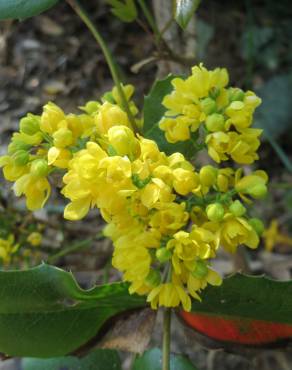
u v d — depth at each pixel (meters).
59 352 0.14
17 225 0.18
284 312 0.13
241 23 0.33
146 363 0.14
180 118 0.12
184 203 0.11
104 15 0.34
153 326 0.14
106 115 0.11
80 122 0.12
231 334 0.14
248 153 0.12
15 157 0.12
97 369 0.15
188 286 0.11
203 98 0.12
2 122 0.31
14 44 0.33
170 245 0.11
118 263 0.11
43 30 0.34
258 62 0.32
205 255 0.11
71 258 0.21
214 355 0.23
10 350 0.13
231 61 0.32
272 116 0.31
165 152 0.14
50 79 0.32
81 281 0.24
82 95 0.32
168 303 0.11
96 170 0.10
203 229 0.11
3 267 0.17
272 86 0.31
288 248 0.27
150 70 0.31
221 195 0.12
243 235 0.11
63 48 0.33
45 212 0.22
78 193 0.11
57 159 0.11
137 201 0.11
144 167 0.10
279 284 0.12
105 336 0.14
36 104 0.31
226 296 0.13
